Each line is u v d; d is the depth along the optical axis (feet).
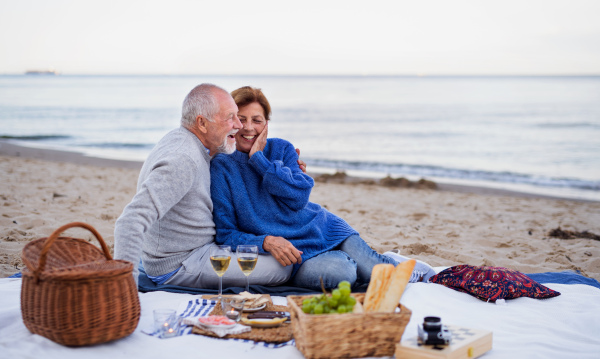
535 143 80.89
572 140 83.71
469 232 23.48
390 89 303.89
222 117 11.32
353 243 12.82
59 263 9.12
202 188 11.53
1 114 129.08
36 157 53.62
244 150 12.65
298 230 12.50
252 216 12.16
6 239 17.87
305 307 8.35
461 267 12.58
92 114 133.90
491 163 62.18
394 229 23.32
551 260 18.31
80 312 8.20
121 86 359.25
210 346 8.70
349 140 86.12
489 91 263.29
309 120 121.70
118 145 74.90
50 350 8.18
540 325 10.03
